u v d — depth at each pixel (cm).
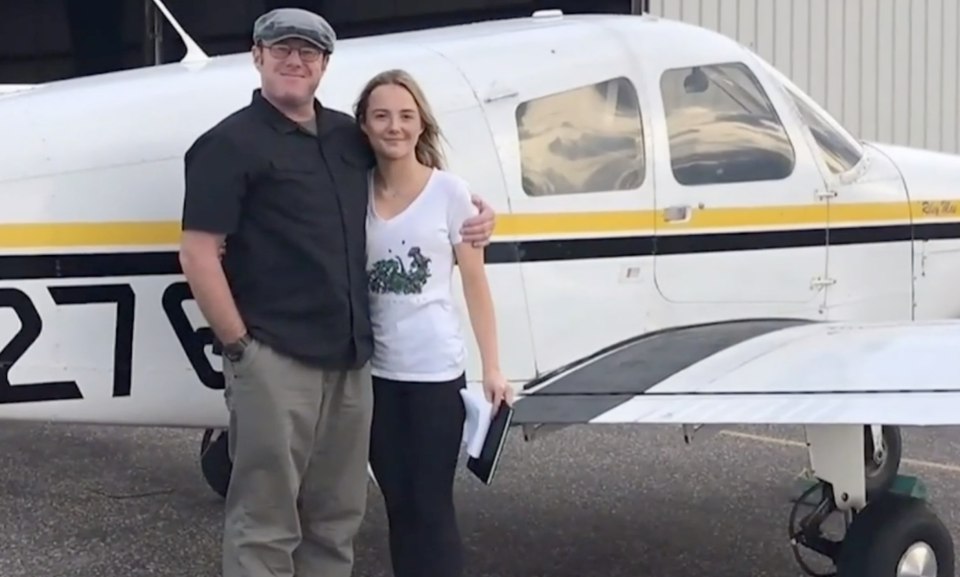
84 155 338
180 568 432
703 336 413
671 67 421
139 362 344
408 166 307
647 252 414
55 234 333
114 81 374
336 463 314
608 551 441
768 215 441
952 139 1073
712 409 335
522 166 388
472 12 1122
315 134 300
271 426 297
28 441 620
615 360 394
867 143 508
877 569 353
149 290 342
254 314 296
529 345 391
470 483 527
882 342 377
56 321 335
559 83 398
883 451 489
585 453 579
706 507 495
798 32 1019
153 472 562
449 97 380
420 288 307
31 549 452
